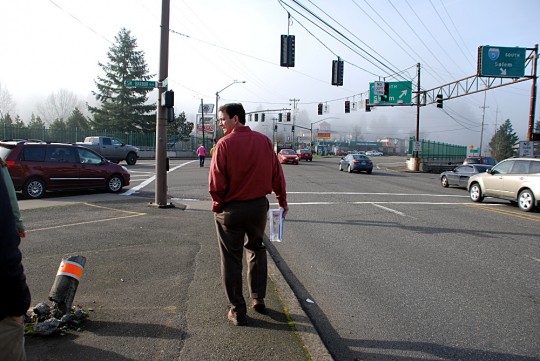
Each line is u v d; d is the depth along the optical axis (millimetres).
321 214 11078
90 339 3406
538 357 3609
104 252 6172
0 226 1758
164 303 4227
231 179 3680
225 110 3801
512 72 27391
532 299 5016
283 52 18953
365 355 3604
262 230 3922
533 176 12453
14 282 1812
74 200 12234
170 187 17062
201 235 7523
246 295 4586
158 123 10953
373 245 7648
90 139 29094
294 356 3254
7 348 1870
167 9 10836
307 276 5816
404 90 39344
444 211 11969
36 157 12828
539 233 8867
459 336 3998
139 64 59812
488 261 6641
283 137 123750
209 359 3162
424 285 5473
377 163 55625
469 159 33625
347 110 38688
